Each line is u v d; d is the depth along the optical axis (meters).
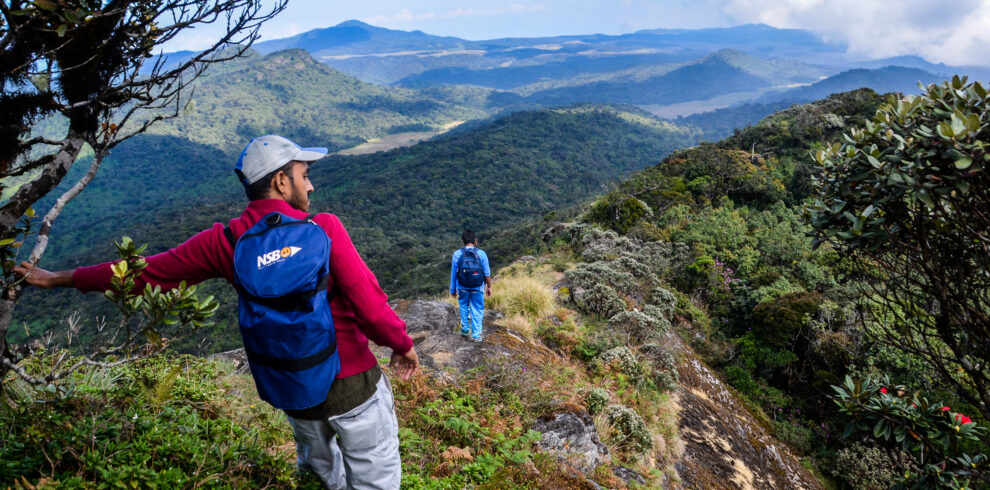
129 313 1.37
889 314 13.81
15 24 1.34
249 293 1.33
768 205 38.69
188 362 3.74
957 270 2.82
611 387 7.61
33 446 1.57
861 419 3.41
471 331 7.07
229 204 193.38
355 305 1.47
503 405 5.21
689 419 8.45
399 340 1.59
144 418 1.93
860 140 2.97
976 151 2.33
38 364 2.20
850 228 3.07
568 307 10.93
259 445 2.25
